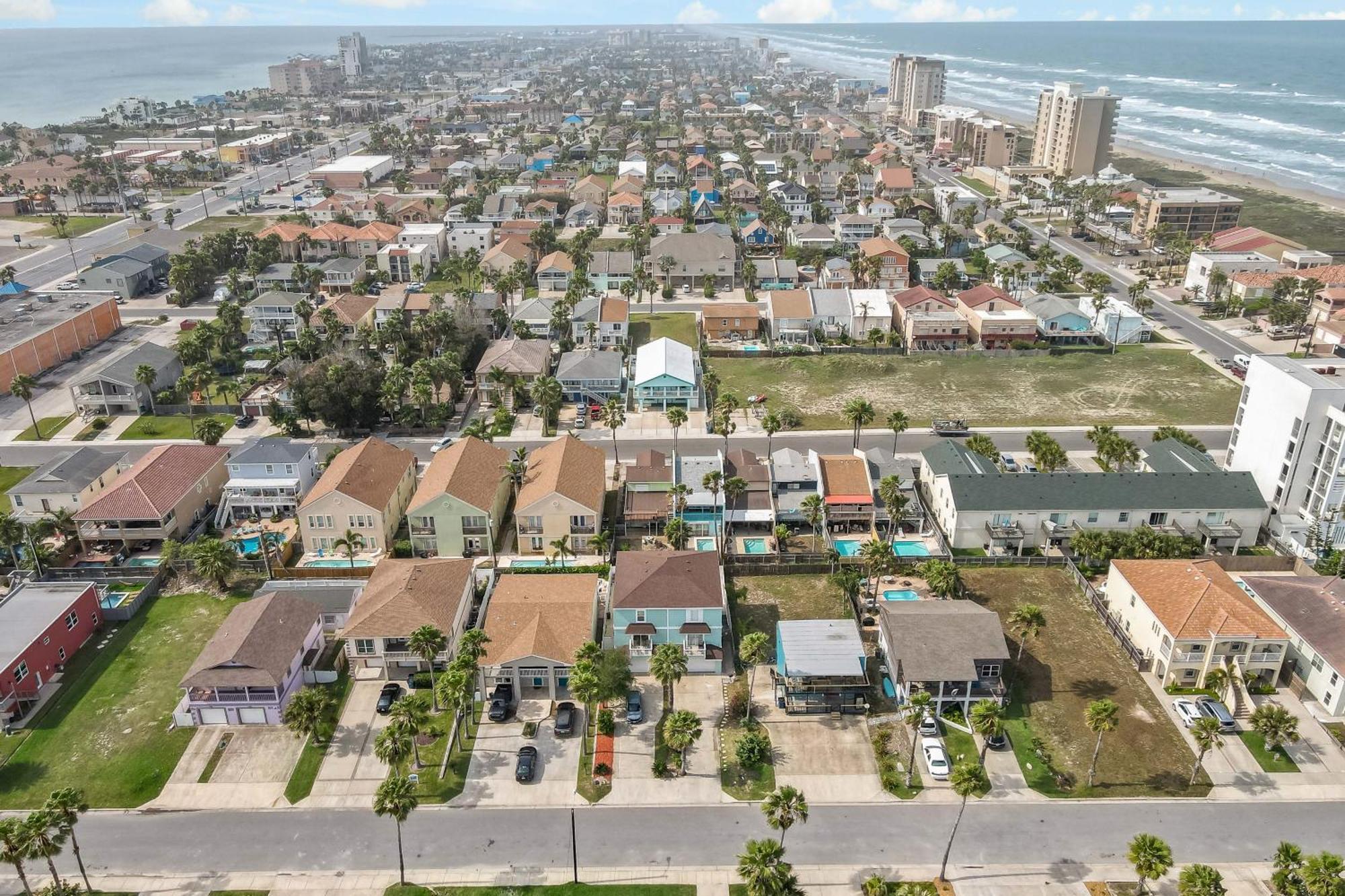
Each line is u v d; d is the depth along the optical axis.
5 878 62.59
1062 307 167.88
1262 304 175.88
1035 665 82.81
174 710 77.75
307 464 111.56
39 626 81.81
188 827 66.69
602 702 78.69
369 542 100.75
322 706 71.69
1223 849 63.75
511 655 77.94
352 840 65.44
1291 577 88.38
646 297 198.62
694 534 103.88
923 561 98.19
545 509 98.62
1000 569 98.06
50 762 72.62
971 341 168.62
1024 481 102.75
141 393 138.38
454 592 86.06
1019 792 68.88
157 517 99.75
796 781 70.38
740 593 92.88
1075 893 60.66
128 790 69.88
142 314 186.00
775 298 171.38
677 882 61.59
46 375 153.75
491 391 140.50
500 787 69.81
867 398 144.00
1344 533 98.12
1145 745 73.25
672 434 130.50
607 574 95.88
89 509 99.88
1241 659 78.12
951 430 130.50
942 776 70.06
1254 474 107.94
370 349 150.50
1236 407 137.38
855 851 64.06
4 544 95.12
